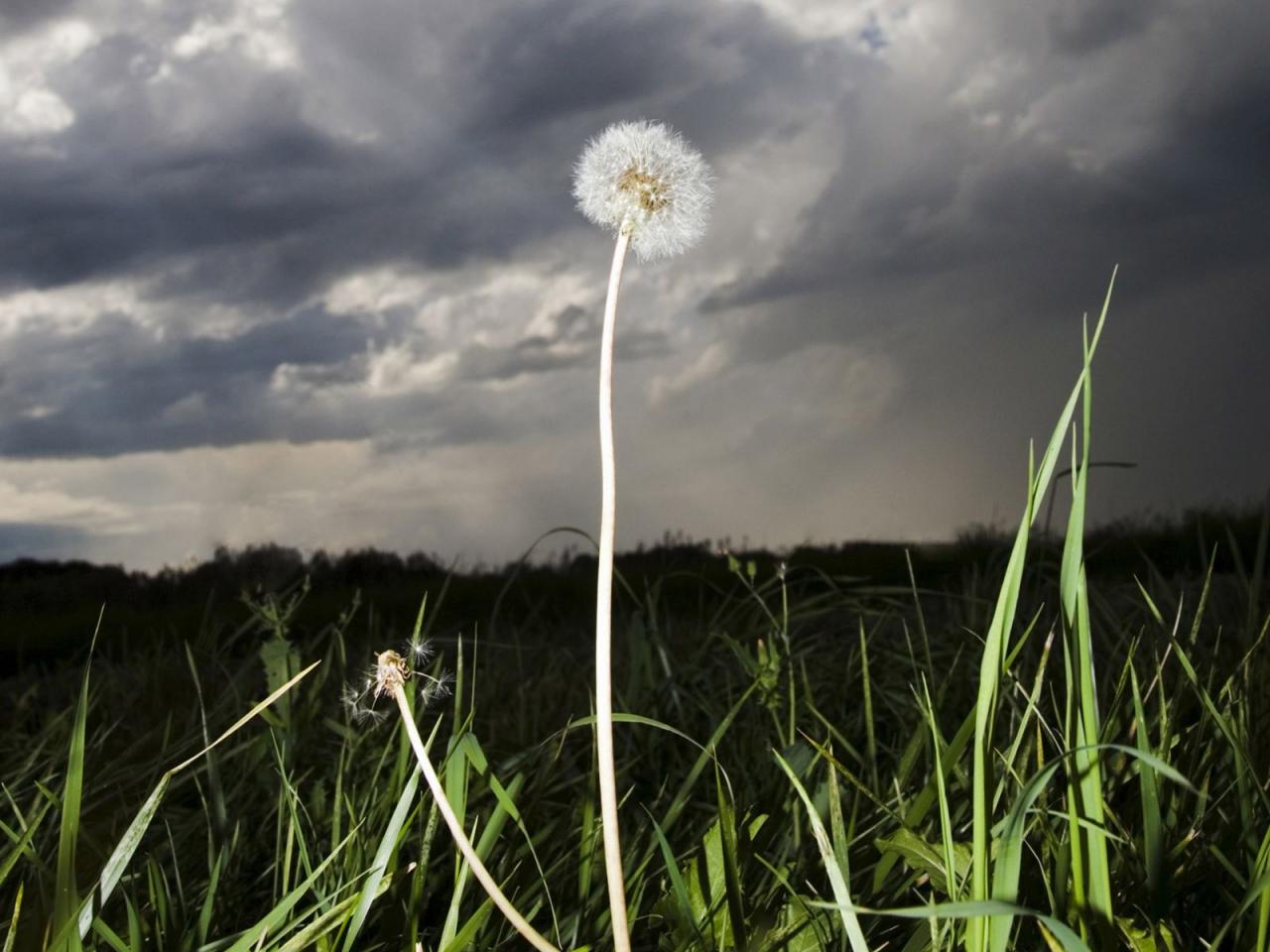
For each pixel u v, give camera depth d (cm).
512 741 331
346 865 188
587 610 834
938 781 140
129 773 279
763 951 158
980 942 121
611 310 111
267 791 281
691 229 115
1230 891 165
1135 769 178
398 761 209
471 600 982
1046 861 152
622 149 116
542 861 208
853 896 172
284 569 1007
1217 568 768
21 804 255
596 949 175
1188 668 171
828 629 420
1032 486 122
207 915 176
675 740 320
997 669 121
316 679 300
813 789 222
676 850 219
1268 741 194
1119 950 133
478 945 175
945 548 902
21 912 187
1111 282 121
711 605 470
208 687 413
